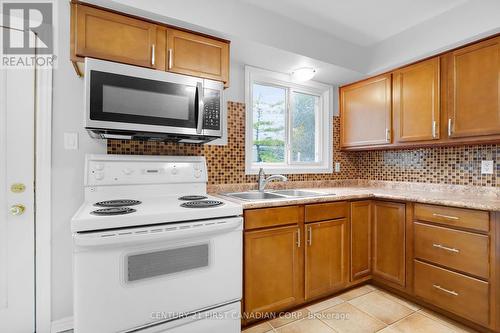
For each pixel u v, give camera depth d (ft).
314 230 6.19
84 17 4.60
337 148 9.43
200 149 6.79
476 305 5.16
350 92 8.99
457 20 6.05
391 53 7.47
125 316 3.80
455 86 6.24
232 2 5.78
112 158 5.36
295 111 8.95
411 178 8.21
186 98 5.23
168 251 4.11
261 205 5.38
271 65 7.55
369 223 7.23
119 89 4.62
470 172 6.84
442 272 5.71
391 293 6.91
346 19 6.66
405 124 7.28
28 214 5.05
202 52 5.64
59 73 5.22
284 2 5.99
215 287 4.52
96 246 3.57
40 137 5.10
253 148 8.03
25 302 5.05
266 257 5.49
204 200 5.48
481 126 5.78
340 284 6.62
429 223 5.98
